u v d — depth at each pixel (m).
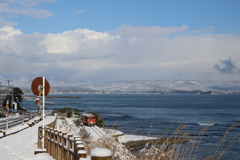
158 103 189.62
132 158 8.59
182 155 8.08
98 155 3.28
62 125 38.62
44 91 13.77
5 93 95.62
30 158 11.28
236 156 24.05
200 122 69.12
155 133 42.28
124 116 84.50
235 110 121.56
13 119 49.97
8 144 16.64
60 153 9.48
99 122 52.34
